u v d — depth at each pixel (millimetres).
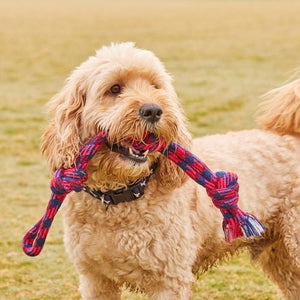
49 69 17656
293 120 4742
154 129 3646
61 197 3721
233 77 15594
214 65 17547
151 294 4012
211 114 11656
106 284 4199
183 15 38062
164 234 3881
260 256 4941
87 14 39750
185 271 3975
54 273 5594
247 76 15680
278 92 4852
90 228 3904
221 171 3908
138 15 38438
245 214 3908
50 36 25891
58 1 62156
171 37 24781
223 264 5844
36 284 5379
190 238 4004
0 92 14445
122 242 3852
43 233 3799
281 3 52219
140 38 24453
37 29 29094
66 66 18094
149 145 3688
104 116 3711
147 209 3846
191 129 10500
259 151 4543
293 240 4523
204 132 10320
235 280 5512
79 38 24828
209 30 27656
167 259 3900
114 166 3707
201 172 3842
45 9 46219
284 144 4656
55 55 20281
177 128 3787
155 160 3904
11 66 18219
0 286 5320
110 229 3877
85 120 3820
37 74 16859
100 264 3990
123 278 4027
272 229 4637
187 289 3992
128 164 3670
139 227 3852
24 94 14180
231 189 3842
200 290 5309
